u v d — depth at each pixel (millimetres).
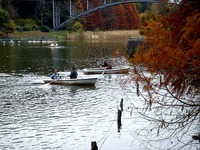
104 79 46344
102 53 83375
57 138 23156
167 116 21375
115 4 133250
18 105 31672
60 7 153125
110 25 150750
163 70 12758
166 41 12609
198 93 13438
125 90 35188
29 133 24047
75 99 34188
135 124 25094
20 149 21312
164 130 22234
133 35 126500
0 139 22938
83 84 41750
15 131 24469
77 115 28266
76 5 152250
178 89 13094
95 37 131500
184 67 12523
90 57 75562
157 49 12547
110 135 23531
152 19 13430
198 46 11633
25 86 40969
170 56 12273
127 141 22375
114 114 28250
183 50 12453
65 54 82125
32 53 83688
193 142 20594
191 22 12234
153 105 25484
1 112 29234
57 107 30938
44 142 22484
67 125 25703
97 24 148500
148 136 22438
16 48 96688
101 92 37375
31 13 147625
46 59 71812
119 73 50500
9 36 126000
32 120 26953
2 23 123000
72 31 140375
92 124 25828
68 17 151500
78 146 21844
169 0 13594
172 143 21047
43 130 24641
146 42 13070
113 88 39250
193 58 12289
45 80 42562
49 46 103750
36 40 122000
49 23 149750
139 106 29672
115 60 68500
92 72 51969
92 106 31188
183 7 13250
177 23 13148
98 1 153125
